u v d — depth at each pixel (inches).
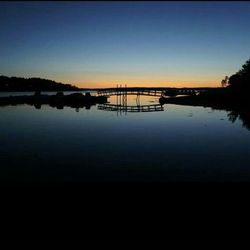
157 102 2518.5
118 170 470.9
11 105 2048.5
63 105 2095.2
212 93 2128.4
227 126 951.0
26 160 548.7
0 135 842.2
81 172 461.1
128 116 1311.5
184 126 975.6
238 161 522.6
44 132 893.2
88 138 783.1
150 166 496.7
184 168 480.7
